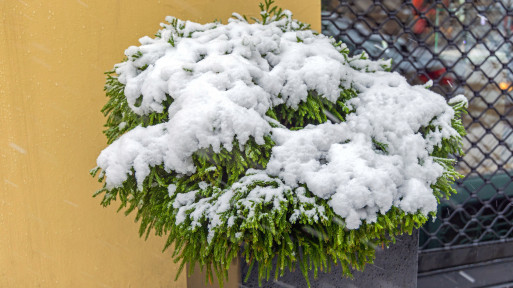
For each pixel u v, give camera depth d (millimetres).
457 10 2496
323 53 1544
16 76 2152
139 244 2293
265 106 1386
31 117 2178
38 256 2289
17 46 2129
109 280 2309
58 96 2158
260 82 1427
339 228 1271
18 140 2201
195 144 1300
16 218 2270
